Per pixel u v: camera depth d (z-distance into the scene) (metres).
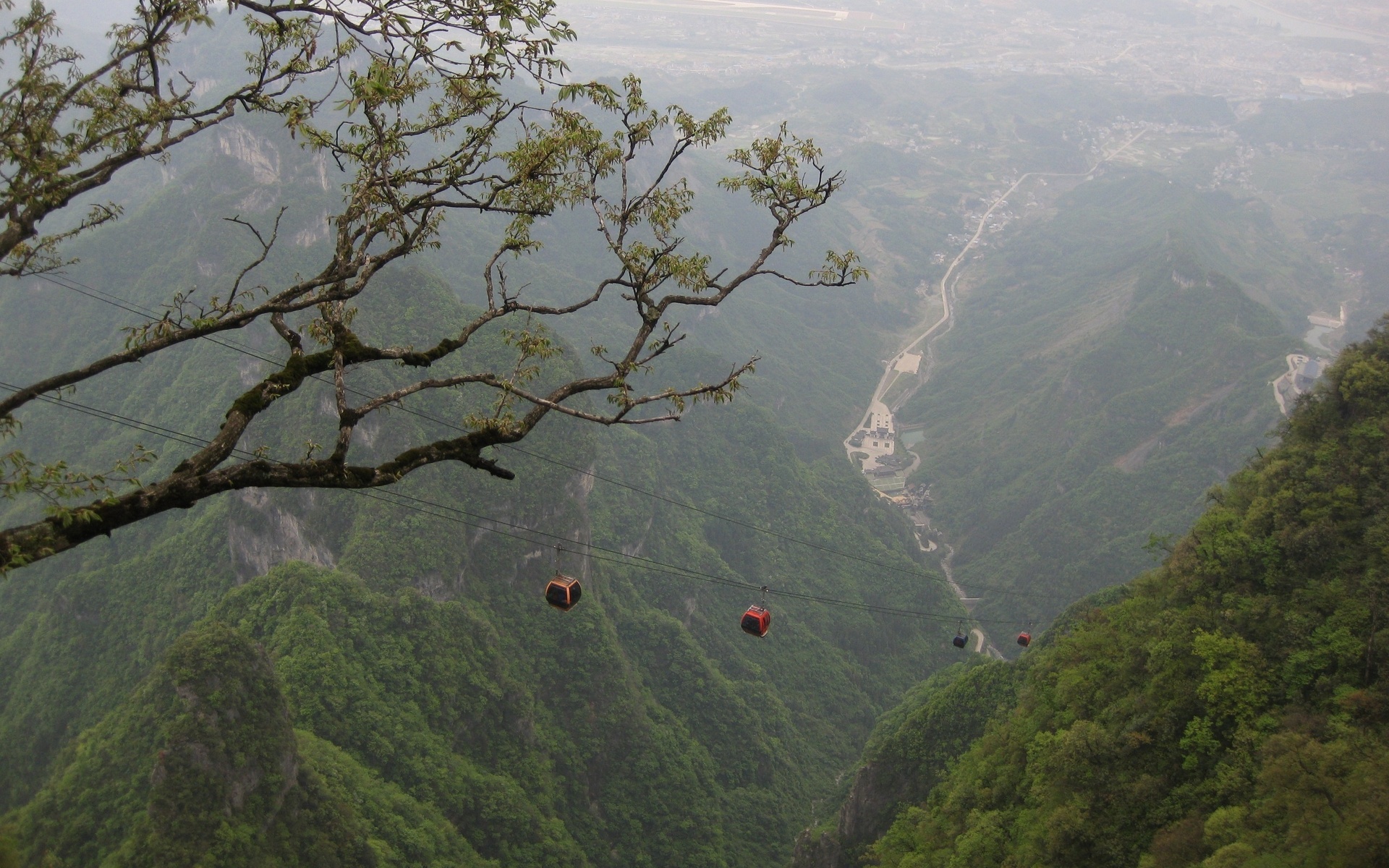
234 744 54.56
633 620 117.62
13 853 27.36
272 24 19.31
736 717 113.50
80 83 17.12
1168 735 43.34
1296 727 38.72
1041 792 48.00
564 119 20.23
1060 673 54.59
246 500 100.69
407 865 63.25
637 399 18.73
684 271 20.06
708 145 21.91
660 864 92.88
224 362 139.25
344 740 73.31
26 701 104.00
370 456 106.69
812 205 21.97
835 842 77.44
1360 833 30.98
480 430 17.09
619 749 99.50
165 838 51.50
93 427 152.50
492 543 104.81
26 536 13.30
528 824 79.38
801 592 151.50
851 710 133.75
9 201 16.23
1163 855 38.78
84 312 168.38
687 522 153.50
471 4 18.72
